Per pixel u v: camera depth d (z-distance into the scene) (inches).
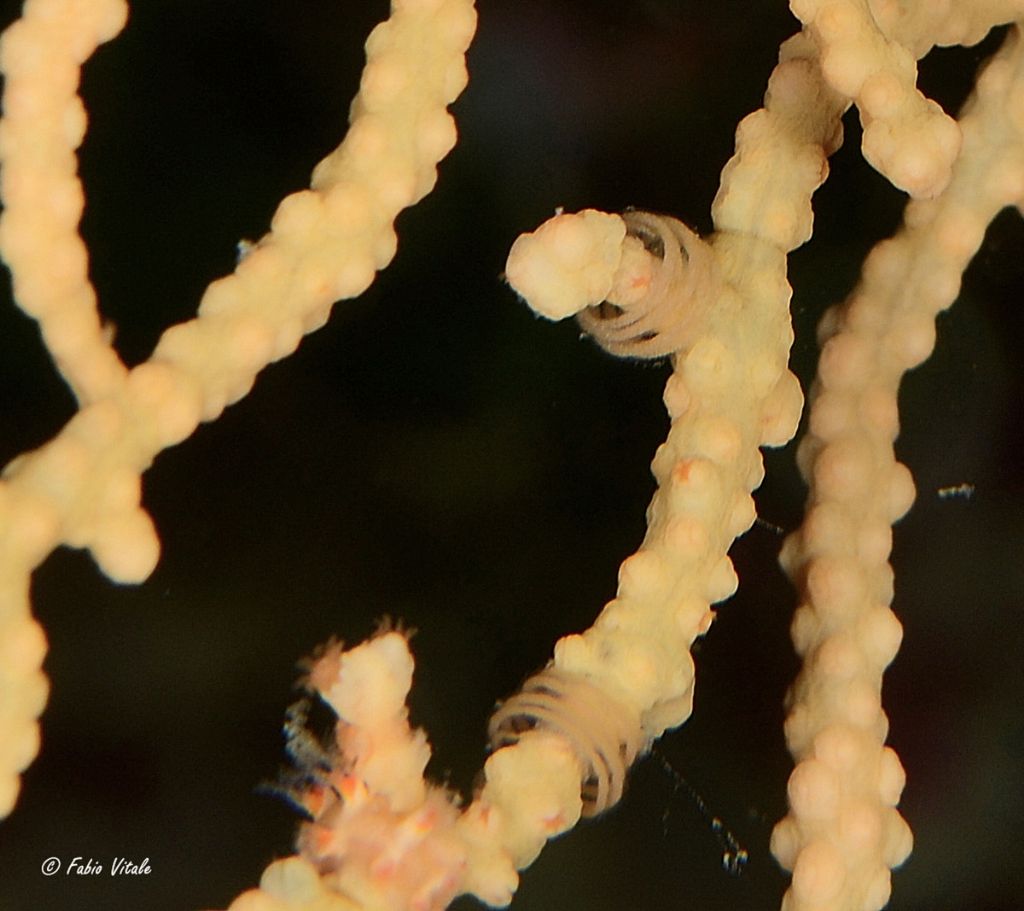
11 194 6.5
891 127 6.6
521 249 6.7
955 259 7.1
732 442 6.8
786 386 6.9
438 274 7.1
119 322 7.1
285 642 7.1
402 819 6.6
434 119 6.7
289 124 7.1
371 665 6.5
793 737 7.0
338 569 7.1
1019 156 7.1
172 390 6.6
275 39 7.0
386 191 6.7
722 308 6.8
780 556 7.2
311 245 6.7
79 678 7.0
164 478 7.0
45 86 6.5
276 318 6.7
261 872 7.1
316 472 7.1
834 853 6.8
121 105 7.0
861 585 7.0
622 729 6.7
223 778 7.1
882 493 7.1
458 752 7.1
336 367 7.1
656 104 7.1
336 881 6.6
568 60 7.1
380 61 6.7
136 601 7.0
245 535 7.1
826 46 6.7
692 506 6.8
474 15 6.7
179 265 7.1
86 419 6.5
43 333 6.5
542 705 6.7
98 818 7.0
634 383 7.1
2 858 7.0
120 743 7.0
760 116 6.9
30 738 6.5
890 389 7.2
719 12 7.1
